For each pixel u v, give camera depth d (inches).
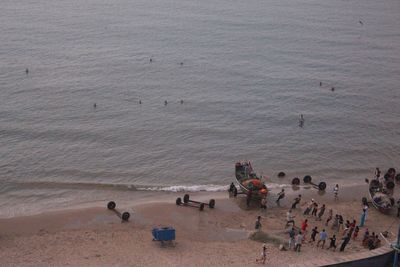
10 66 3631.9
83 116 2854.3
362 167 2471.7
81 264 1459.2
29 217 1827.0
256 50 4473.4
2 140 2517.2
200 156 2486.5
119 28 5019.7
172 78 3595.0
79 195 2059.5
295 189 2190.0
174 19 5561.0
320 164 2480.3
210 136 2716.5
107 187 2142.0
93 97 3137.3
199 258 1526.8
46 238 1653.5
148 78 3560.5
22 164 2301.9
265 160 2488.9
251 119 2970.0
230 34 4992.6
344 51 4579.2
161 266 1459.2
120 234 1701.5
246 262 1498.5
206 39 4758.9
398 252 1339.8
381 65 4195.4
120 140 2598.4
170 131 2738.7
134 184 2181.3
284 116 3038.9
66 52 4072.3
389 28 5585.6
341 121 3014.3
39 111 2876.5
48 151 2437.3
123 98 3154.5
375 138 2810.0
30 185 2129.7
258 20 5689.0
